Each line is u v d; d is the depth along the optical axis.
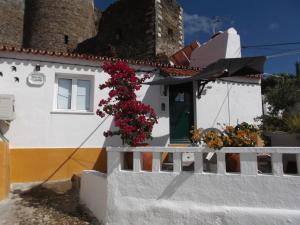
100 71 10.27
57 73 9.84
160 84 10.12
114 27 21.44
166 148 5.90
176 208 5.61
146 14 19.36
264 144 7.16
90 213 6.80
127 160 6.35
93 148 9.98
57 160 9.58
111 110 6.50
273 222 5.07
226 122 11.72
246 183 5.39
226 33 14.02
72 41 23.94
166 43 19.42
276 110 17.95
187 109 11.55
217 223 5.35
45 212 6.97
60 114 9.76
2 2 23.66
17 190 8.60
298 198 5.11
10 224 6.30
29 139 9.35
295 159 6.00
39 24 23.53
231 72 9.42
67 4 24.06
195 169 5.71
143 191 5.92
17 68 9.41
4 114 8.77
